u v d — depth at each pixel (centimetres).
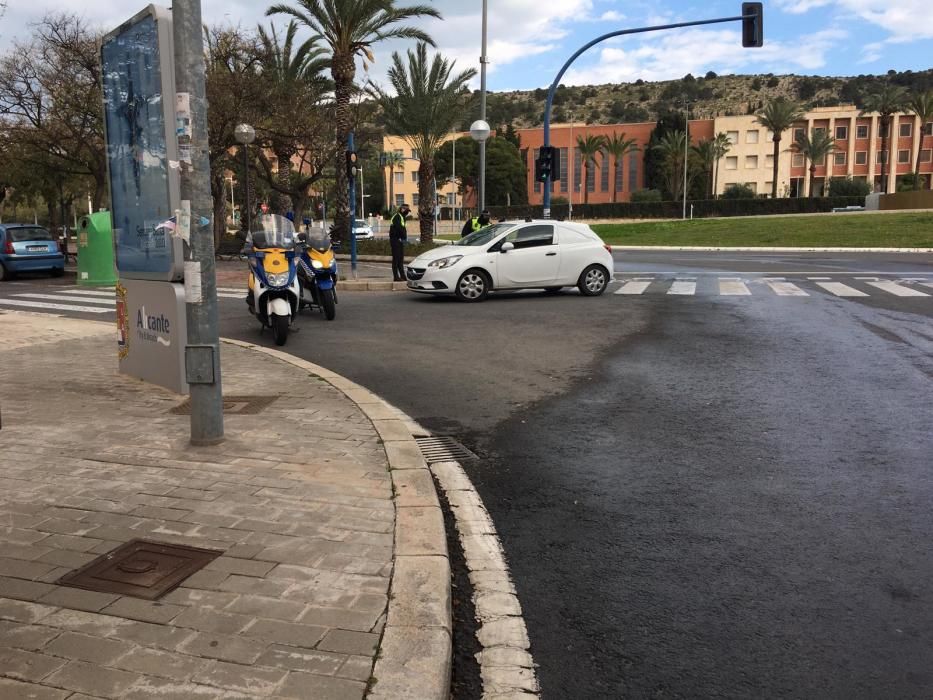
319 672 264
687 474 509
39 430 574
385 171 11012
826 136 8938
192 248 518
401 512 411
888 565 376
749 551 393
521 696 275
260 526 392
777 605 339
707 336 1052
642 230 5025
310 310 1360
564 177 10706
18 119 2717
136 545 368
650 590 353
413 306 1424
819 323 1151
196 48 502
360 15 2759
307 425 590
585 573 370
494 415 662
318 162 3381
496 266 1482
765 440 581
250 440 548
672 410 671
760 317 1220
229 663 268
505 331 1116
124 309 788
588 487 487
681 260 2727
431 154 3259
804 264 2416
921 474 503
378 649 278
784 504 455
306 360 913
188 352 525
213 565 346
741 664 294
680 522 430
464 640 312
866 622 324
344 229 3159
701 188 9794
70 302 1571
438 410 680
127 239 762
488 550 396
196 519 401
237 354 916
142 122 684
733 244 3828
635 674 288
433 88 3152
